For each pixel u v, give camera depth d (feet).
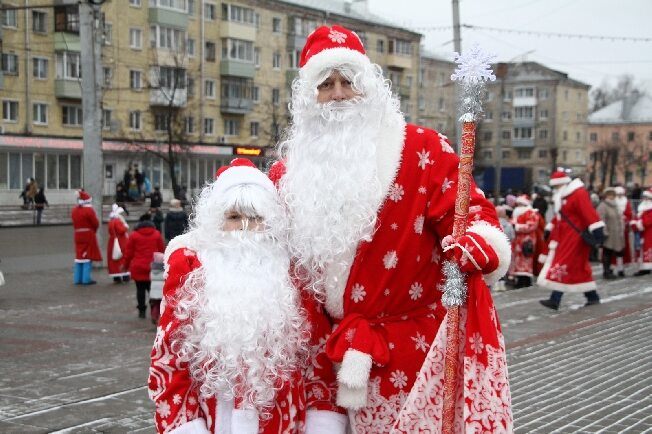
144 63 140.15
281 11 163.12
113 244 46.42
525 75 243.81
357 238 9.52
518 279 44.62
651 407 19.13
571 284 34.71
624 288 43.73
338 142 9.65
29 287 44.34
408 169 9.70
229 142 156.66
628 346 26.91
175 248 9.90
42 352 25.72
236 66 154.61
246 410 9.15
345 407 9.50
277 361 9.31
